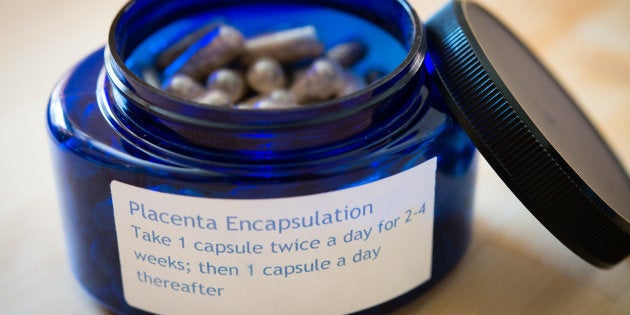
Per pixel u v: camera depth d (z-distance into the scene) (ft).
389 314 1.18
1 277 1.22
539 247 1.25
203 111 1.03
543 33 1.50
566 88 1.32
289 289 1.11
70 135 1.09
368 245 1.11
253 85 1.28
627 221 1.14
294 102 1.27
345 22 1.27
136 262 1.11
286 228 1.07
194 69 1.27
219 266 1.09
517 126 1.11
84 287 1.18
